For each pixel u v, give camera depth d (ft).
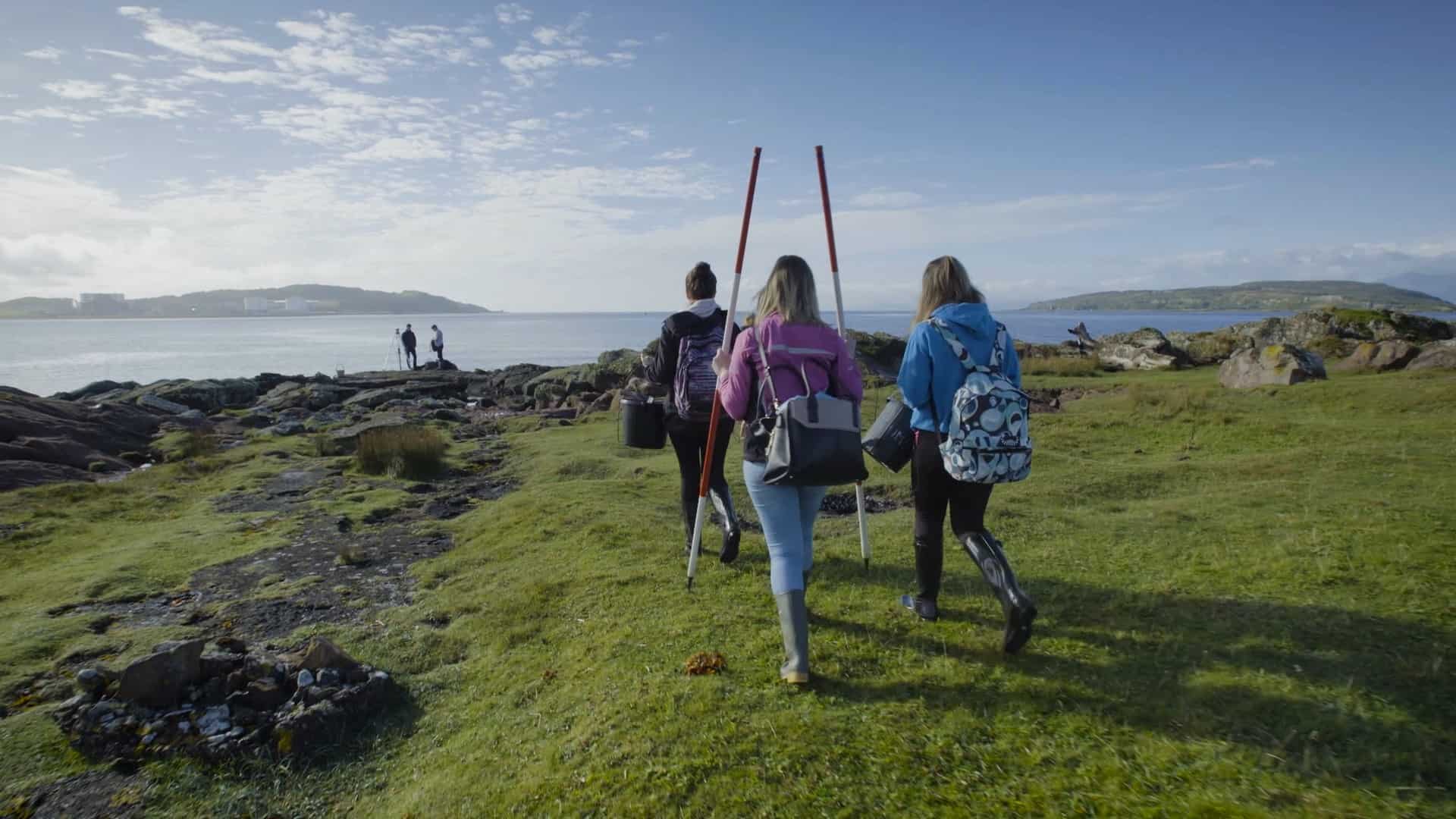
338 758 13.05
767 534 12.90
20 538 27.61
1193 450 33.86
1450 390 40.98
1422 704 10.13
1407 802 8.46
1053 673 12.16
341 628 18.07
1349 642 12.01
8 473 37.42
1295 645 12.14
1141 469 28.73
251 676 14.53
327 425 59.93
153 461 46.21
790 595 12.50
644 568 19.51
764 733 11.10
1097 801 9.09
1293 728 9.96
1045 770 9.80
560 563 20.85
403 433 40.37
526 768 11.48
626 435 20.16
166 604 20.40
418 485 35.09
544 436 49.37
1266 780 9.07
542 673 14.65
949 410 12.41
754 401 13.00
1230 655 12.10
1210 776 9.29
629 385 59.88
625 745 11.25
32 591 21.57
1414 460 25.77
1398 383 45.29
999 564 12.50
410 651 16.71
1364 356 59.72
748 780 10.16
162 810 11.85
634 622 15.97
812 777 10.07
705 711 11.80
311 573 22.44
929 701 11.68
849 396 12.80
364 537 26.35
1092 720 10.75
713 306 18.12
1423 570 14.55
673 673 13.29
